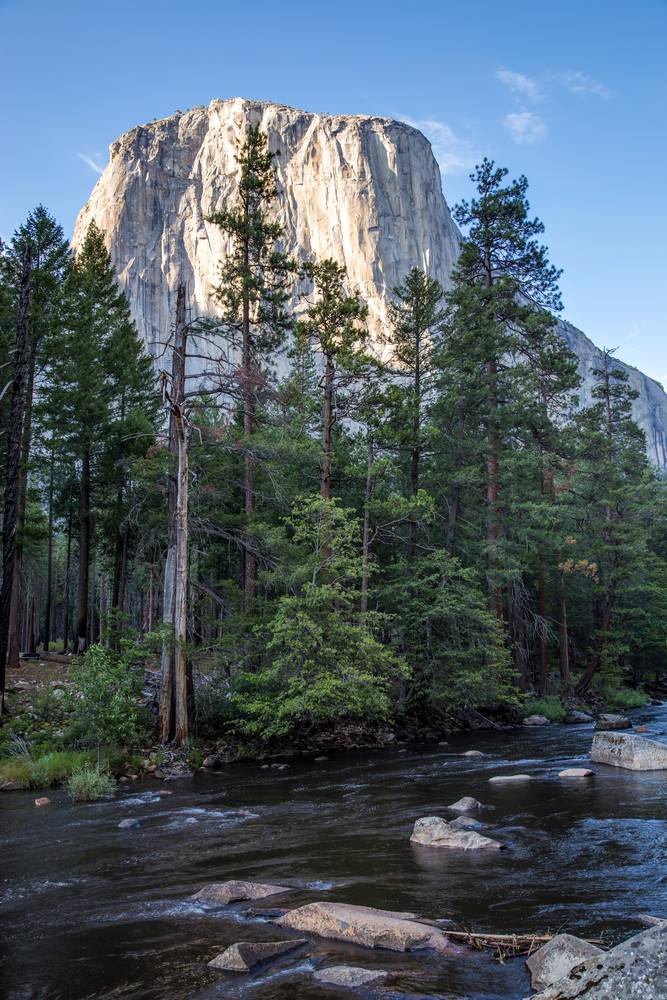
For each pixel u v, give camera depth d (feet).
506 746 74.02
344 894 25.85
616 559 131.64
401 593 96.94
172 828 39.91
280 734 74.33
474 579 107.14
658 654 161.58
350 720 86.58
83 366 115.03
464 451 114.11
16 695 76.74
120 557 124.98
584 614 154.10
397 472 110.83
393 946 20.49
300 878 28.40
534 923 22.26
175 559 71.82
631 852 30.27
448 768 59.93
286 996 17.54
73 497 143.02
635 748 54.34
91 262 139.95
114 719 62.85
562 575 126.62
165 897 26.71
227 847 34.81
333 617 75.61
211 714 75.25
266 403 84.48
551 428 115.55
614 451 157.89
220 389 78.74
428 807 43.16
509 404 113.39
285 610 74.43
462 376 108.68
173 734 68.85
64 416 112.06
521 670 112.16
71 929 23.52
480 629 98.58
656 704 132.16
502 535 111.34
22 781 55.11
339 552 80.53
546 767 56.95
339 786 53.78
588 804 40.60
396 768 61.98
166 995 17.99
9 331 99.30
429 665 93.35
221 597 85.05
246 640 77.66
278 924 22.99
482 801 43.29
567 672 126.41
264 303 98.89
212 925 23.32
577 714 104.22
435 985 17.88
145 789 55.06
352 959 19.80
